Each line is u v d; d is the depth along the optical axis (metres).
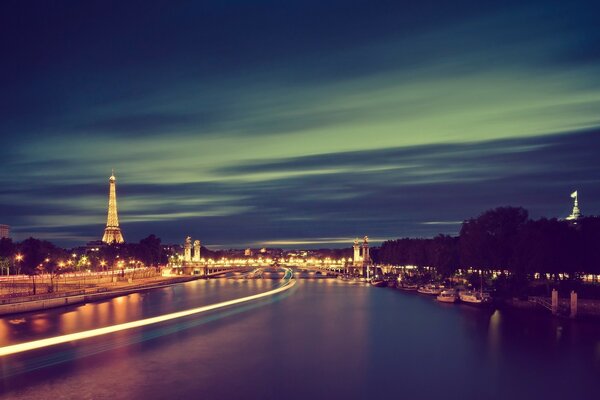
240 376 101.50
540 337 135.50
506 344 129.25
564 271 167.88
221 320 173.38
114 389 93.06
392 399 89.56
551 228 171.00
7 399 88.06
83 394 90.44
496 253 193.88
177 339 137.25
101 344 129.50
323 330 152.62
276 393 91.69
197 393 91.31
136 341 133.88
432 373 104.94
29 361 111.62
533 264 168.12
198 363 111.12
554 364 111.00
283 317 181.00
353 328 156.00
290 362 112.50
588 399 90.50
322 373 104.38
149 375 101.62
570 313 156.25
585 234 172.00
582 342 129.38
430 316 179.38
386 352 122.44
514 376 102.69
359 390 94.00
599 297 160.88
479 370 106.81
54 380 98.00
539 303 168.25
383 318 176.62
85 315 183.25
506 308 184.12
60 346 126.75
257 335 143.50
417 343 132.38
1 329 151.25
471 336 140.38
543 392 93.94
